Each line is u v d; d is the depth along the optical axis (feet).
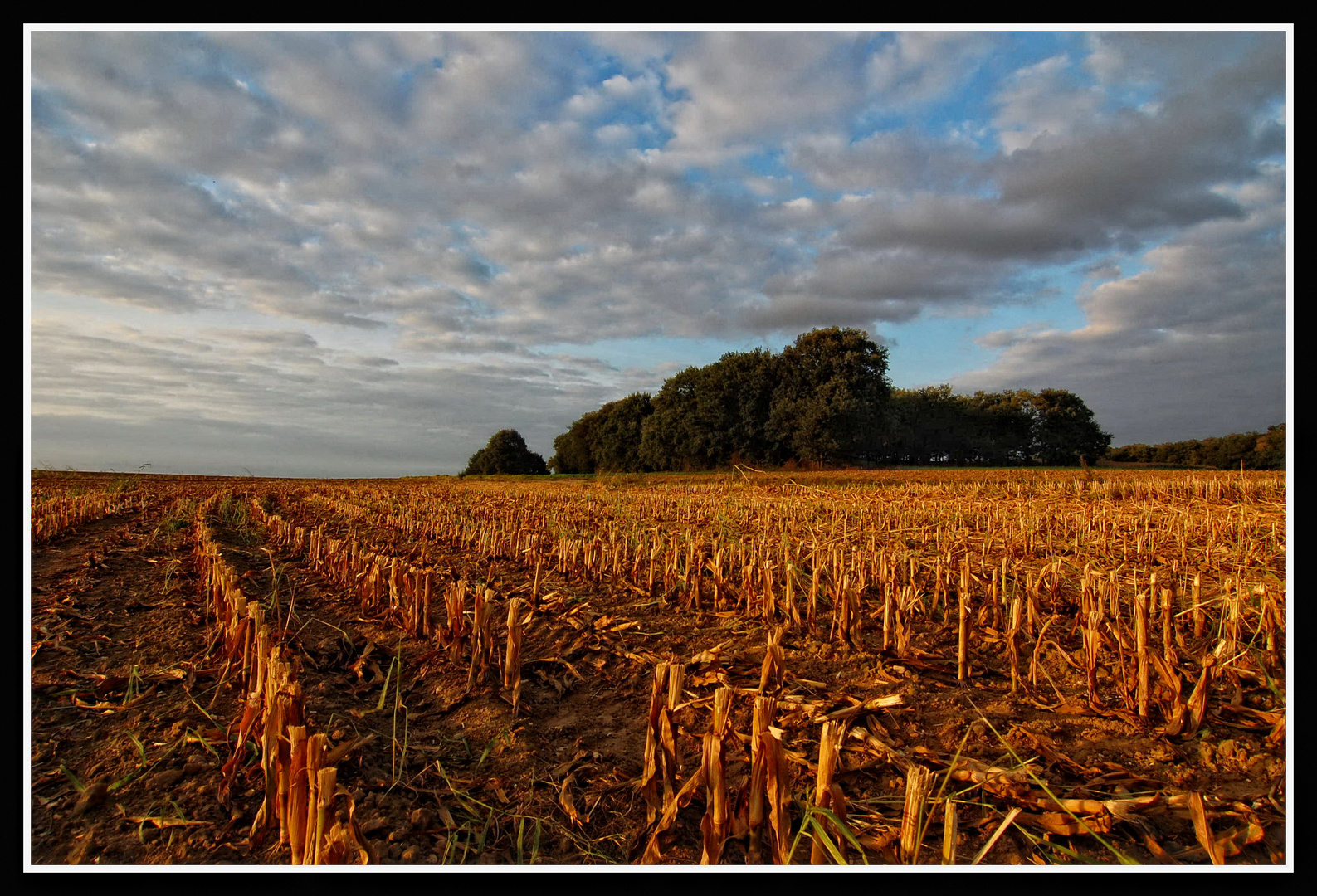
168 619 21.70
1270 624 15.57
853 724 13.19
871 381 159.43
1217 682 14.89
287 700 10.53
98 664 17.61
